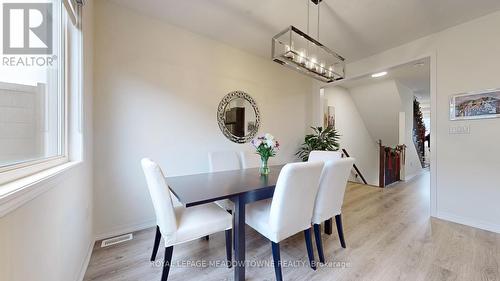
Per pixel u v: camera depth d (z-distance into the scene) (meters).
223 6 2.21
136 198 2.31
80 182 1.53
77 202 1.45
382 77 4.40
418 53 2.84
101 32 2.09
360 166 5.82
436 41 2.68
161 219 1.36
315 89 4.38
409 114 5.44
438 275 1.53
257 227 1.57
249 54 3.36
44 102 1.23
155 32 2.42
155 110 2.43
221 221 1.55
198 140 2.79
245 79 3.31
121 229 2.21
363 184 4.71
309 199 1.54
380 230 2.30
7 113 0.87
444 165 2.64
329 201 1.77
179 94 2.62
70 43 1.55
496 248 1.91
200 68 2.80
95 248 1.90
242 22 2.51
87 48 1.76
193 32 2.73
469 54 2.44
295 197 1.43
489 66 2.31
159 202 1.33
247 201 1.50
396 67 3.13
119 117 2.20
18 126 0.96
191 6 2.21
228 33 2.77
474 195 2.42
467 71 2.46
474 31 2.40
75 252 1.40
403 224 2.46
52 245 1.02
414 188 4.28
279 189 1.37
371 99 5.20
